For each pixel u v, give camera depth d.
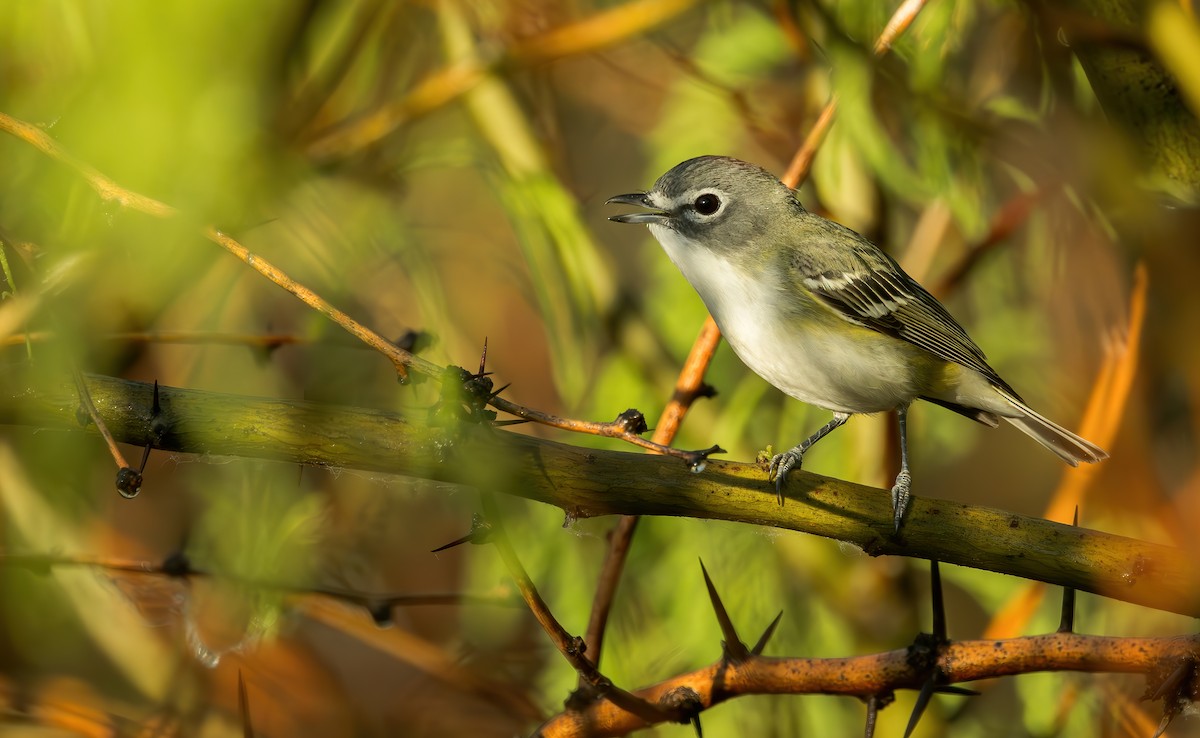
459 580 11.28
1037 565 5.80
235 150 8.91
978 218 10.35
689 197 9.92
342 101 11.09
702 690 5.85
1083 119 7.87
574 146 13.08
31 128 5.94
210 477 9.84
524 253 10.88
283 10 9.12
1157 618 9.79
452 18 11.00
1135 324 7.89
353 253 10.55
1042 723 9.99
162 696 9.76
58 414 5.61
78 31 8.04
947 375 9.52
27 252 6.73
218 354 10.48
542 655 10.15
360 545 10.62
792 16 9.54
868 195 11.45
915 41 9.26
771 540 10.45
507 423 5.72
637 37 11.29
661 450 5.64
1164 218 6.82
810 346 9.45
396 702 10.45
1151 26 6.47
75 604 9.77
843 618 10.75
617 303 10.88
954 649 5.67
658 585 10.43
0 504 9.80
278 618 9.05
